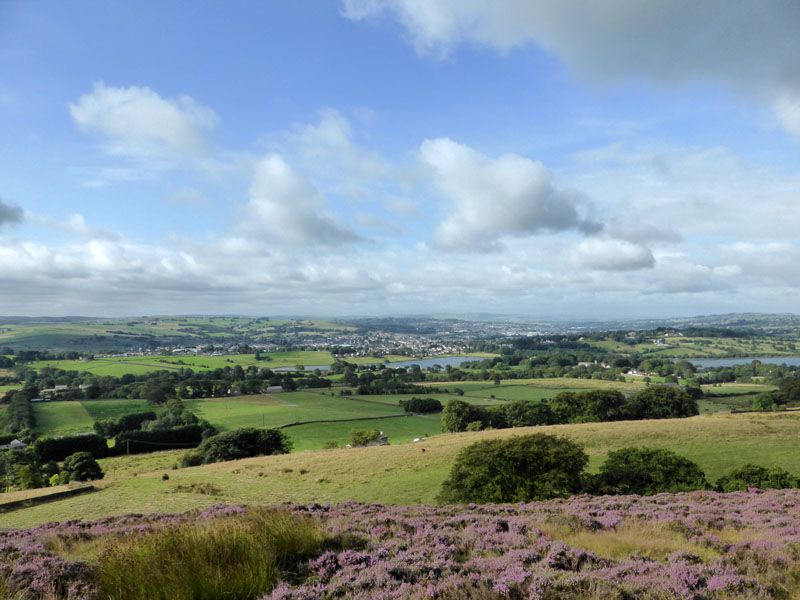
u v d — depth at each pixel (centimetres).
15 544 1307
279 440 7706
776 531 1235
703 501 2108
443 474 4256
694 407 9969
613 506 1952
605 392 10288
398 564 838
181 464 7556
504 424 10281
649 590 715
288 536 935
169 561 729
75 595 762
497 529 1245
